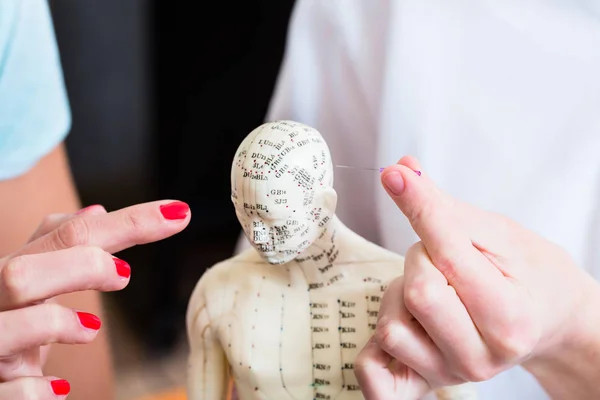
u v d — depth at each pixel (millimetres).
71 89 1362
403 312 448
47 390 420
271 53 1351
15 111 768
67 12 1295
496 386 676
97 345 828
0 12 744
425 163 710
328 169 482
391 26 722
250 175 465
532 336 424
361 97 774
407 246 609
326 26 772
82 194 1459
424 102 711
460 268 426
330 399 521
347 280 538
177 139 1438
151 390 1134
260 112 1393
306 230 482
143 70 1395
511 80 699
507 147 693
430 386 474
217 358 563
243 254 586
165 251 1392
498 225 486
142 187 1486
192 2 1320
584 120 666
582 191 670
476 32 710
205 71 1380
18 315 409
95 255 421
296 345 529
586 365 491
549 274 464
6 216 773
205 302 567
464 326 417
